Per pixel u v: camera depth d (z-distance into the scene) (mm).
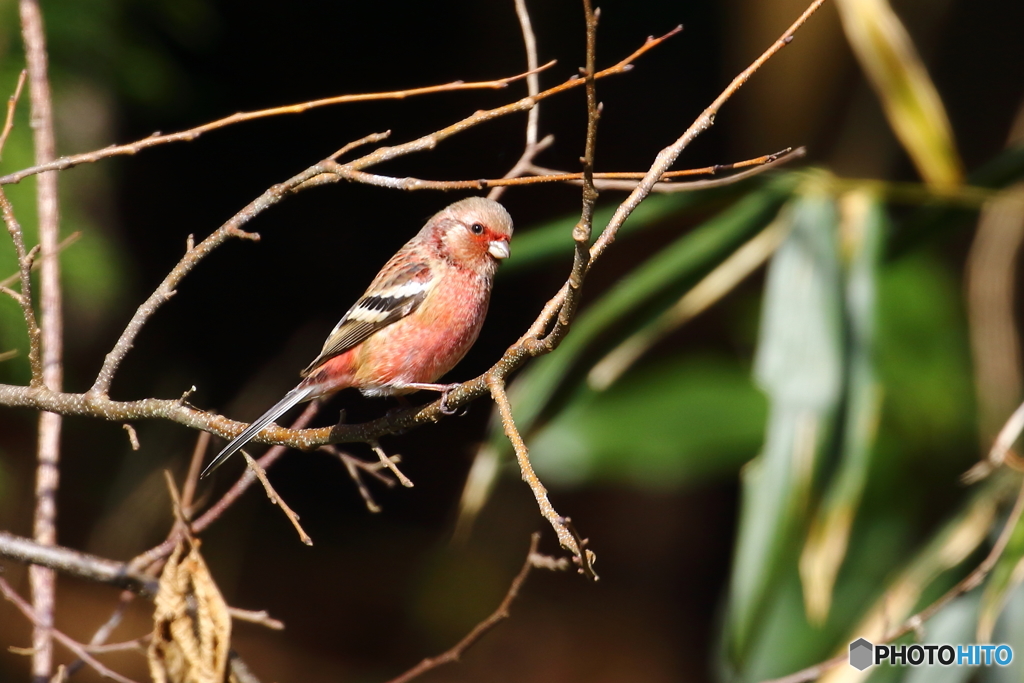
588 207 4289
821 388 7520
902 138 8273
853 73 17047
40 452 6543
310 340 19625
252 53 18281
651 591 19406
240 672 5770
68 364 14492
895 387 12031
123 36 12125
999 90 18062
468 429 22141
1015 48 17891
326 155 19500
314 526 20422
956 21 18016
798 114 17500
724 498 19484
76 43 11273
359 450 21266
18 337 8891
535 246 8250
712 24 18734
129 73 12109
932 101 8203
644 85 19266
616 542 19922
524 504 20375
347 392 20328
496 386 5016
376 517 21078
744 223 8117
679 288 8273
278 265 19750
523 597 19312
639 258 18250
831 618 10938
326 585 18938
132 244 17656
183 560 5418
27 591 14438
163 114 15031
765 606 7332
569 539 4246
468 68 19578
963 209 8297
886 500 11703
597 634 18594
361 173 5000
